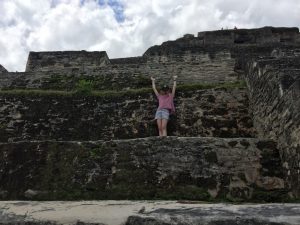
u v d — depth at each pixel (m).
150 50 11.80
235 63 10.05
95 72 10.54
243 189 4.96
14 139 8.20
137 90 8.84
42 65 14.09
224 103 8.26
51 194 5.00
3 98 9.05
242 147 5.32
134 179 5.06
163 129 7.59
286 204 3.85
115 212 4.13
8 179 5.22
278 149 5.39
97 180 5.09
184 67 10.37
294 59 6.99
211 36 16.17
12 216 4.34
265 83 6.65
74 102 8.76
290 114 5.09
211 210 3.88
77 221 4.12
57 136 8.16
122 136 7.99
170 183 5.00
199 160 5.16
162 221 3.82
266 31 16.38
